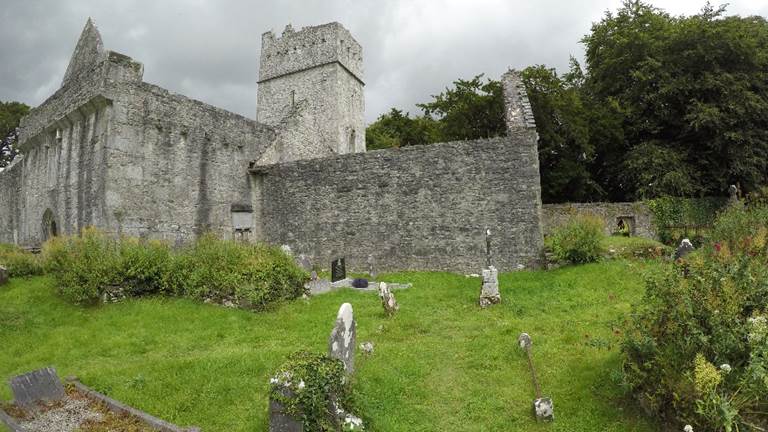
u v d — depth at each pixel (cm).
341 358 609
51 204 1700
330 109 2766
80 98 1550
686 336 505
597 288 1106
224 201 1812
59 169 1677
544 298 1074
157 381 653
